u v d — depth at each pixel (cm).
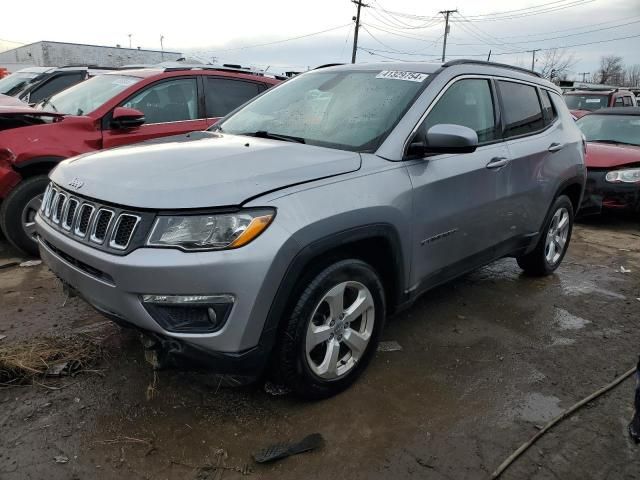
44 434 259
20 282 445
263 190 249
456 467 249
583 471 250
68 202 280
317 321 282
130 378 307
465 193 351
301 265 253
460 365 340
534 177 426
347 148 316
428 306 432
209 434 263
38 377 304
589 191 729
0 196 480
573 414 294
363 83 365
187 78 607
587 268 555
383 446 261
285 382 273
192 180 249
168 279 233
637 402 235
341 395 301
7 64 4009
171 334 239
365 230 279
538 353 361
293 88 403
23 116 521
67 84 984
